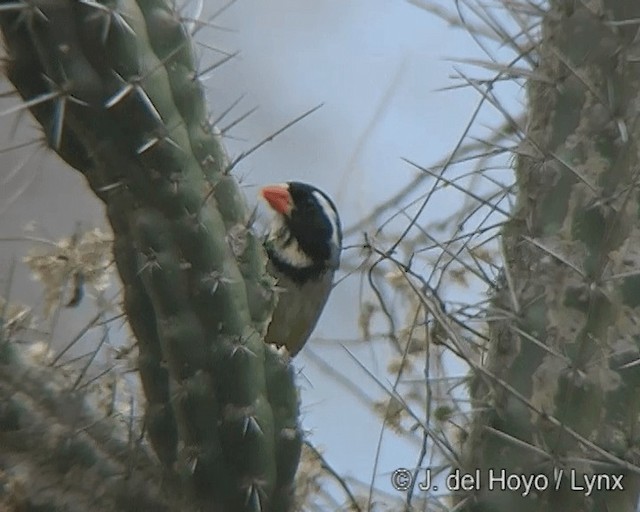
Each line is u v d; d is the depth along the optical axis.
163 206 4.96
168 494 5.02
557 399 4.93
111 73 4.84
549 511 4.87
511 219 5.38
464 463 5.10
